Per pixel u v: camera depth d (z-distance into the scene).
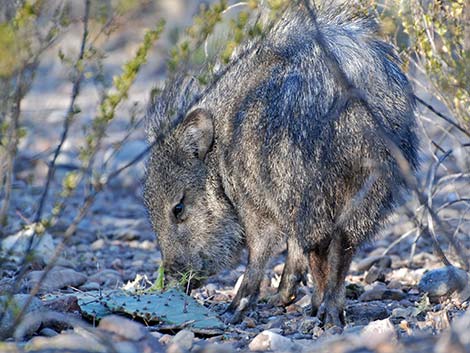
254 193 9.94
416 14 10.83
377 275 11.95
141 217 16.44
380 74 9.63
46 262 12.45
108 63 17.80
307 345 8.30
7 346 7.88
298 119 9.52
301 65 9.66
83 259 13.55
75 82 8.64
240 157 9.98
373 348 7.75
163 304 9.70
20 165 16.42
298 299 11.16
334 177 9.52
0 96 8.22
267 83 9.80
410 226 14.13
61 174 17.06
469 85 10.32
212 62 10.28
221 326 9.43
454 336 7.12
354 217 9.62
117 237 15.12
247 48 10.18
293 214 9.72
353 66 9.51
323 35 9.76
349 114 9.36
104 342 7.65
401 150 9.63
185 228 10.88
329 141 9.43
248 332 9.31
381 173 9.32
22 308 8.73
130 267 13.22
